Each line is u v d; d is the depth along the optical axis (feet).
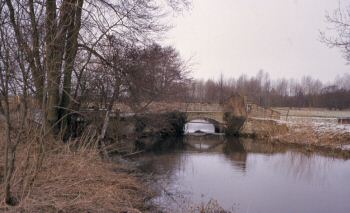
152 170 59.72
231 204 43.68
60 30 22.17
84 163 32.22
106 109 53.57
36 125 25.30
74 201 25.89
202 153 87.66
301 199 48.11
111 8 42.88
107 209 27.04
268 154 89.51
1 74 20.30
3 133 26.58
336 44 49.80
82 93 47.42
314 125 113.29
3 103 22.82
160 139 114.11
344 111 206.49
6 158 22.58
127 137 76.69
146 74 53.01
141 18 45.83
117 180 34.55
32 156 25.99
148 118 84.23
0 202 22.40
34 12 21.52
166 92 71.67
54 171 29.09
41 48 21.67
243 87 269.44
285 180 59.47
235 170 66.69
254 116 148.97
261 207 43.55
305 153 92.07
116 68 45.62
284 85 303.48
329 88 272.72
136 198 34.06
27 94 21.93
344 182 58.90
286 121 125.70
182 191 46.68
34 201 23.24
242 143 113.70
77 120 48.85
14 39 20.58
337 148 94.73
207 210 37.96
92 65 46.93
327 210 43.52
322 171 67.97
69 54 29.86
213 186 52.26
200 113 146.10
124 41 44.86
